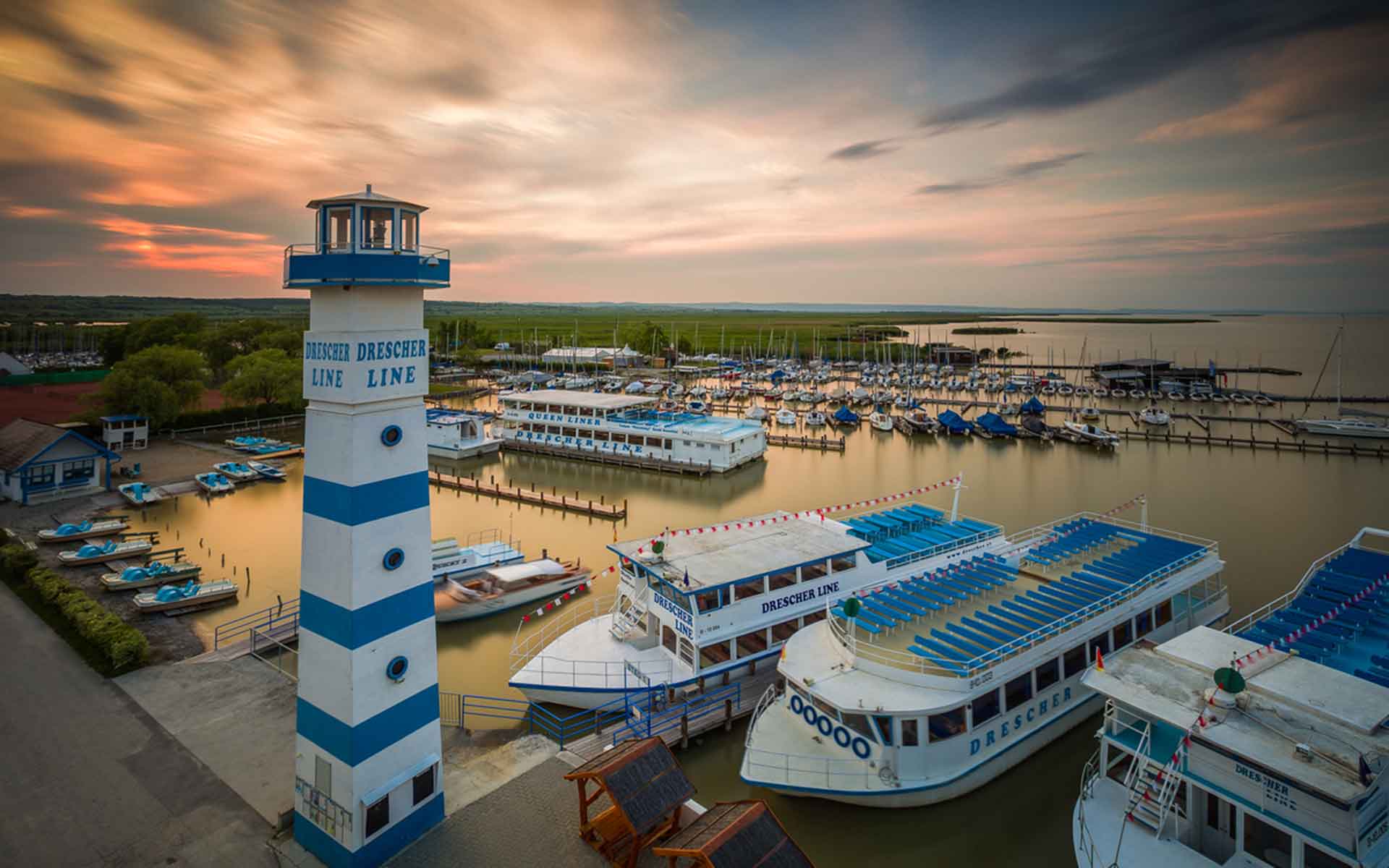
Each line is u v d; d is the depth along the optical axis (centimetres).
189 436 9350
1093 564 3550
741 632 3234
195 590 4172
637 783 2020
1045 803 2655
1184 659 2388
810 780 2484
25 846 2130
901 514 4538
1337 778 1770
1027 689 2786
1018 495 7406
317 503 2014
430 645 2167
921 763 2484
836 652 2869
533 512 6812
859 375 18662
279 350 11344
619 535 6094
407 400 2045
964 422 11019
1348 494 7275
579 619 4219
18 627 3644
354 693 1964
